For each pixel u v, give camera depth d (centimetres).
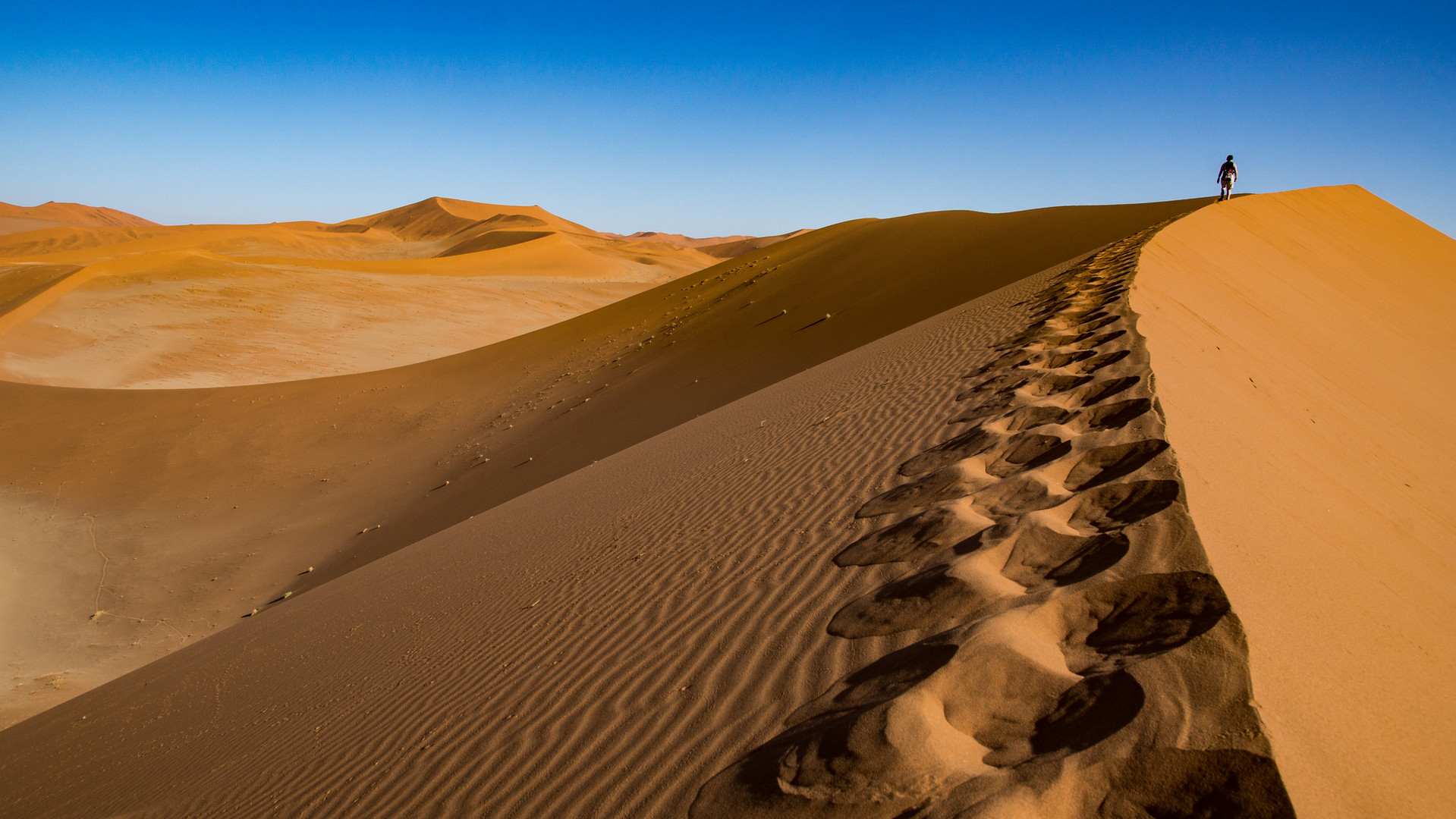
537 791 288
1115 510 331
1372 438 737
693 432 1059
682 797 249
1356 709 217
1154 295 898
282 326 4094
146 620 1265
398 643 541
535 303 5925
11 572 1395
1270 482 415
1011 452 457
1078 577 283
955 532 358
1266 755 183
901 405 723
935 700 230
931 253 2255
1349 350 1171
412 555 930
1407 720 223
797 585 381
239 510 1678
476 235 13538
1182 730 196
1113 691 215
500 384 2500
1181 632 234
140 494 1750
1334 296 1535
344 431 2114
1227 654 218
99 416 2180
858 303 2022
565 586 516
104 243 12519
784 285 2494
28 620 1271
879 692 249
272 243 12069
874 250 2505
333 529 1555
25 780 613
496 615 510
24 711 1017
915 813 196
